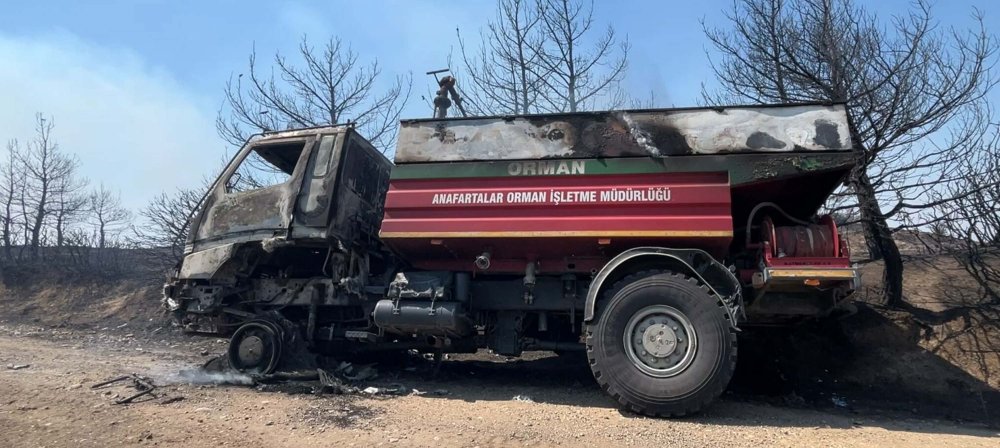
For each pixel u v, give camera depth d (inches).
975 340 288.2
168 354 378.3
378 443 172.9
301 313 280.2
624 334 212.7
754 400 262.2
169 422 186.7
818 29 358.0
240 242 263.7
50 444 163.6
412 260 260.8
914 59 333.4
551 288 249.9
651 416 207.9
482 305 255.8
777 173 219.0
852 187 332.2
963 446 190.7
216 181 281.9
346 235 260.5
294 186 261.1
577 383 282.4
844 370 292.7
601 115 235.8
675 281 212.1
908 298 337.4
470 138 244.5
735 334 207.9
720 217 218.4
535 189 234.5
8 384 230.4
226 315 272.4
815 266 212.7
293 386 241.9
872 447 182.4
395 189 246.4
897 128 326.3
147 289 610.5
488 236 234.7
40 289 679.7
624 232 223.6
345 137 266.1
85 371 269.3
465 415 206.2
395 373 294.0
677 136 228.2
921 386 277.0
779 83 367.2
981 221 306.3
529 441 177.5
